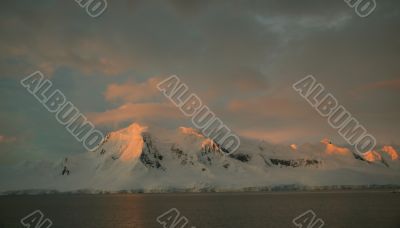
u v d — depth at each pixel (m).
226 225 151.00
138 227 151.38
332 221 155.00
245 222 157.88
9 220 181.50
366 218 161.88
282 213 188.38
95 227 153.38
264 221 159.75
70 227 154.62
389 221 152.62
